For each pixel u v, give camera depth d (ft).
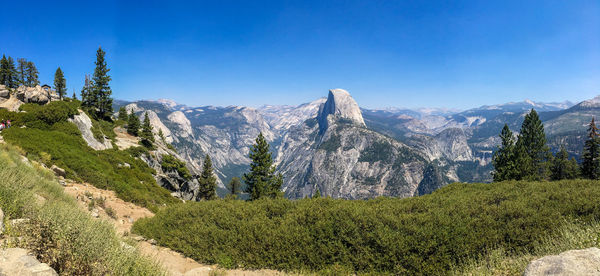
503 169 156.04
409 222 36.99
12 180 23.47
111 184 71.56
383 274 31.99
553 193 43.88
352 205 46.06
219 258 36.24
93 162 84.38
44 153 66.95
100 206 51.85
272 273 34.35
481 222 35.32
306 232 38.04
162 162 173.27
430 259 31.63
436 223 35.73
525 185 59.47
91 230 20.47
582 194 40.86
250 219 43.68
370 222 37.37
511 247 30.48
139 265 20.68
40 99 123.85
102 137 130.21
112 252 19.70
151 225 46.42
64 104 116.26
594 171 179.11
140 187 94.17
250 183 136.98
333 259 34.81
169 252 39.11
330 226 37.60
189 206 52.13
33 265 13.60
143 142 179.52
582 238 23.32
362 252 34.40
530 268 17.12
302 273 33.73
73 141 96.58
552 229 31.12
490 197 47.78
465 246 31.50
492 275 24.58
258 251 36.60
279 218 43.57
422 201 47.83
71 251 16.97
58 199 34.60
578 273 14.78
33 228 16.94
